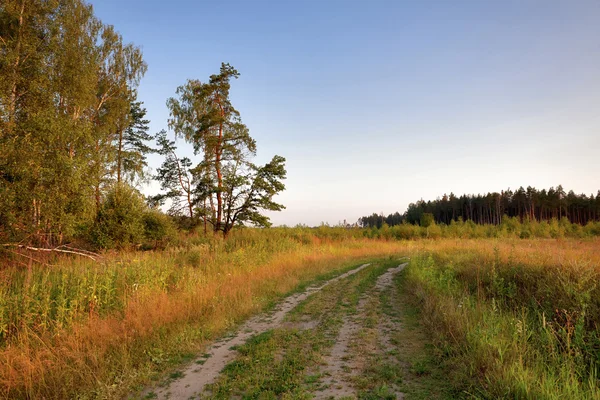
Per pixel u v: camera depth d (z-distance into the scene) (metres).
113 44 26.42
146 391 5.03
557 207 84.06
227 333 7.65
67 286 8.71
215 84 27.67
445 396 4.51
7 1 17.02
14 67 15.61
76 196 12.90
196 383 5.23
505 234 38.53
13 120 13.41
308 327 7.95
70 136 13.32
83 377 5.24
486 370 4.92
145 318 7.46
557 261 9.59
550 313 6.95
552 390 4.13
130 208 18.80
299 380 5.13
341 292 11.80
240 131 27.45
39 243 13.05
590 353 5.27
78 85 19.95
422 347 6.35
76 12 21.61
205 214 25.75
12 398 4.82
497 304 8.05
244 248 18.20
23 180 11.26
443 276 10.83
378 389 4.75
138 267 10.55
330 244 29.39
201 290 9.75
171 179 29.36
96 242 17.06
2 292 7.63
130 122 29.45
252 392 4.81
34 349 5.97
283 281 13.32
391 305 9.79
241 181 25.03
